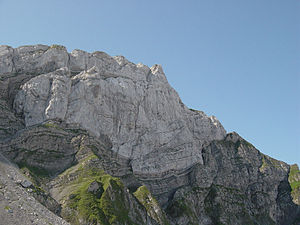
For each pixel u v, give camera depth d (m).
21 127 111.69
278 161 181.38
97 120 124.62
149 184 129.25
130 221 92.50
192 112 168.12
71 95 121.69
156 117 144.88
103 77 142.25
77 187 94.44
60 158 107.00
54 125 111.69
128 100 138.38
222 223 128.50
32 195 80.88
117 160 124.50
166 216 109.69
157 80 155.88
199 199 133.50
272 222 149.25
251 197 154.38
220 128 173.00
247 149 170.62
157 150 137.12
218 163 156.00
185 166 139.88
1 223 64.19
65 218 82.44
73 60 140.50
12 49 132.38
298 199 161.62
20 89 120.00
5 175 83.75
